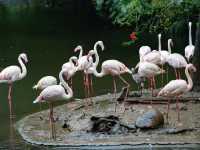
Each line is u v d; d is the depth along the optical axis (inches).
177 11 776.9
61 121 446.6
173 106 457.4
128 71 494.0
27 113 485.1
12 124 450.6
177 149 372.8
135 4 802.8
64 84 429.1
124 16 880.9
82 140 395.5
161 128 406.3
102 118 413.1
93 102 490.6
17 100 534.0
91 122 415.5
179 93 416.2
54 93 413.7
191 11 793.6
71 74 510.6
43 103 518.0
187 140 383.6
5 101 532.1
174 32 871.7
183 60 526.6
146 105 462.9
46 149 384.2
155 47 816.3
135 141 385.1
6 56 776.9
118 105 469.4
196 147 374.6
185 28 849.5
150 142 381.7
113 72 486.9
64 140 397.7
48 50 827.4
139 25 868.6
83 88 573.6
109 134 403.5
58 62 725.3
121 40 896.9
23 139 408.5
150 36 896.3
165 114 437.1
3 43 904.9
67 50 823.7
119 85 579.8
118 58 734.5
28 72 663.1
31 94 554.6
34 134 416.2
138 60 714.8
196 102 465.4
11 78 504.4
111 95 516.7
